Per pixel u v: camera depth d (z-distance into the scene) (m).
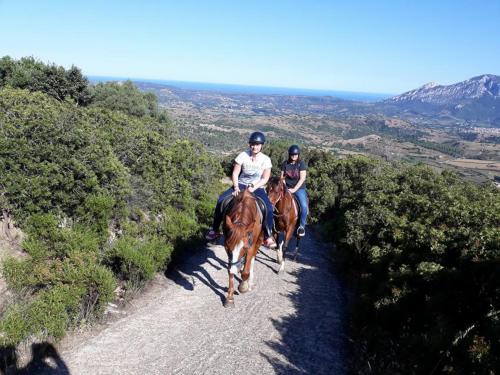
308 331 6.38
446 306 5.10
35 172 6.64
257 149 6.37
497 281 4.78
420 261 6.69
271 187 8.09
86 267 5.91
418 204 9.34
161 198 9.73
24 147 6.43
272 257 10.17
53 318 5.07
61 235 6.33
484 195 10.83
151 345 5.42
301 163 8.66
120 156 9.27
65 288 5.46
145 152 9.92
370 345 5.70
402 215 9.15
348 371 5.36
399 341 5.21
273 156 34.62
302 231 8.91
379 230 8.86
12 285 5.43
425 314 5.28
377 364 5.18
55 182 6.62
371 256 7.98
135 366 4.94
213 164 14.26
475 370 3.81
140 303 6.57
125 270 6.70
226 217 5.57
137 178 9.16
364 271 8.12
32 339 4.90
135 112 35.91
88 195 7.29
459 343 4.20
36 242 6.05
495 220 7.12
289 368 5.27
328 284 8.84
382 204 10.02
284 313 6.89
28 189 6.38
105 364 4.91
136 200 8.84
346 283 9.05
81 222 7.20
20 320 4.77
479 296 4.87
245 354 5.46
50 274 5.59
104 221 7.28
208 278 7.99
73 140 7.36
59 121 7.45
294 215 8.39
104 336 5.50
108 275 5.86
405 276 6.26
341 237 10.69
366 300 6.55
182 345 5.50
